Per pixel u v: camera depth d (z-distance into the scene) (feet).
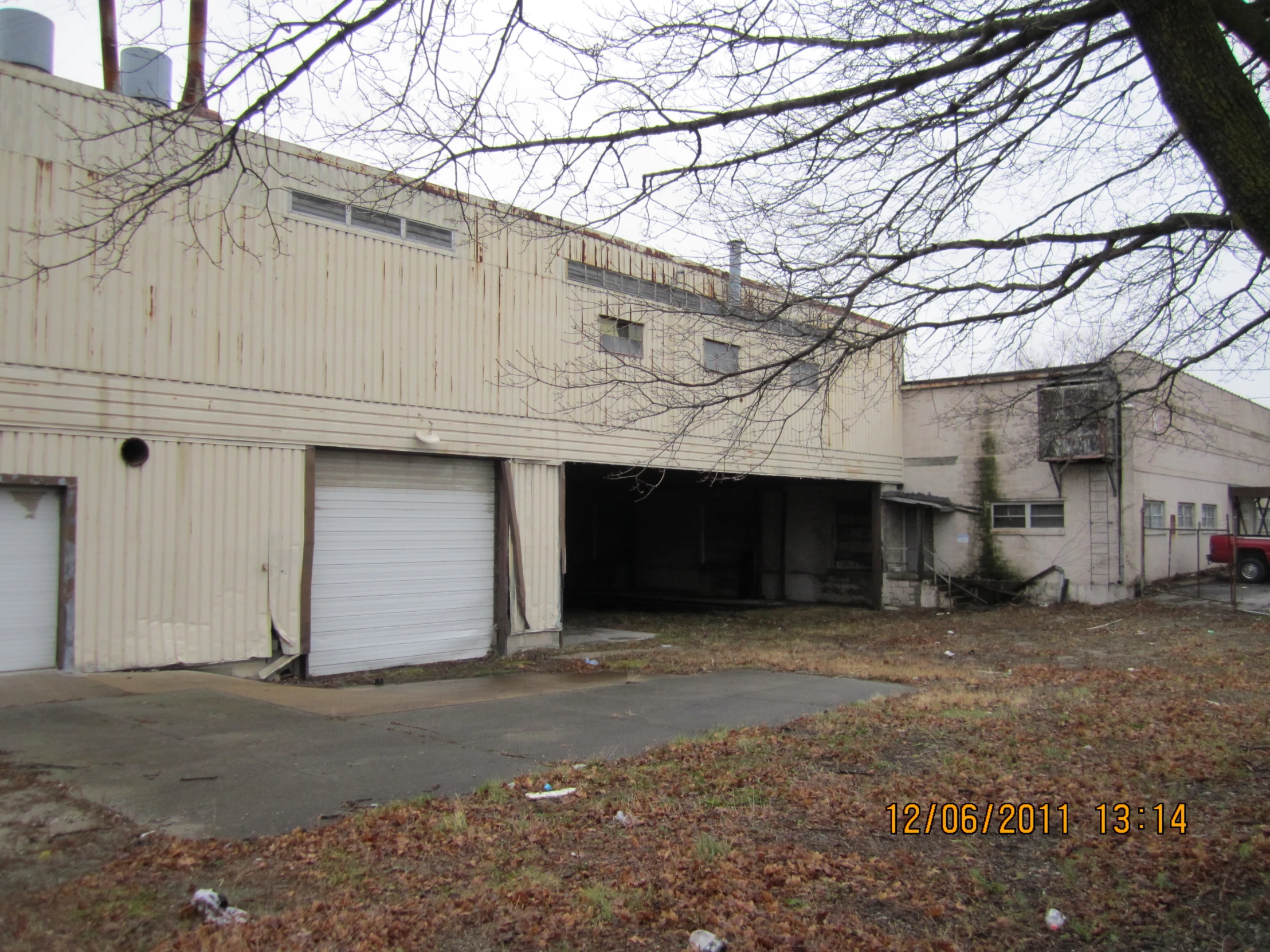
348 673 41.73
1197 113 12.21
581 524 101.55
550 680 39.52
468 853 16.56
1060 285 20.42
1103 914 13.97
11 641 31.99
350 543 42.32
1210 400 88.28
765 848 16.87
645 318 51.47
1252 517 93.91
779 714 30.32
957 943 13.14
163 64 37.19
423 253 44.68
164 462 35.55
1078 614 65.57
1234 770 21.57
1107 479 69.15
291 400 39.50
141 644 34.65
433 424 44.73
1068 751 23.91
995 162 20.76
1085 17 17.31
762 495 89.10
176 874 15.21
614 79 18.83
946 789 20.48
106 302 34.19
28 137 32.48
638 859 16.38
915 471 79.15
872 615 73.05
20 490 32.40
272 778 21.33
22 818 17.70
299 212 40.06
